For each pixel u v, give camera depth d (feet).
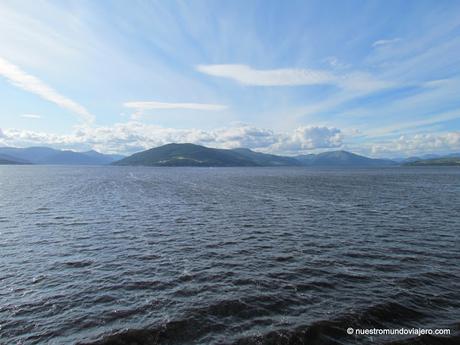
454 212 154.61
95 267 76.54
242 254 86.94
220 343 44.83
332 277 69.26
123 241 101.14
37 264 78.54
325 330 47.96
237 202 198.70
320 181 417.69
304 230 116.88
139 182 391.86
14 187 301.02
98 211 160.35
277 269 74.74
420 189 283.18
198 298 58.95
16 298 59.52
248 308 54.95
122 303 57.26
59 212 156.15
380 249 90.89
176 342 45.39
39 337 46.83
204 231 115.85
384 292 61.21
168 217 144.56
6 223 128.26
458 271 72.49
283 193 255.50
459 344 44.62
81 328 49.14
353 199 210.59
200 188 306.55
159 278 69.21
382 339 45.75
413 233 110.42
